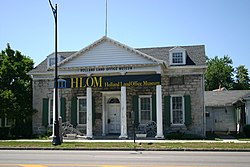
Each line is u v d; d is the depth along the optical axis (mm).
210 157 15047
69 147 20078
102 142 23312
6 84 32562
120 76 26969
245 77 75688
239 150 18562
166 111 28594
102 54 27828
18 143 23000
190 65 28453
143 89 29203
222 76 69875
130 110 29344
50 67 28609
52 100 30906
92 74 27953
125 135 26734
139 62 27188
